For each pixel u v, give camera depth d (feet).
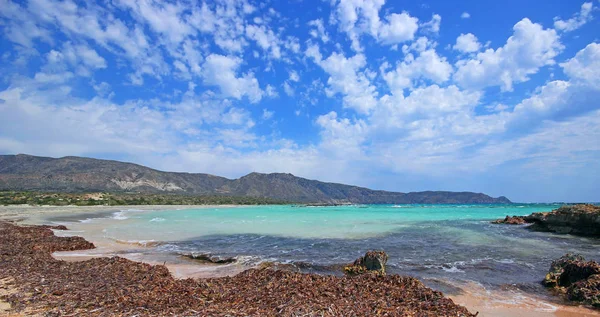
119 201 301.43
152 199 355.15
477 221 142.31
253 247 68.03
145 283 35.96
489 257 57.52
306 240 78.23
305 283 36.70
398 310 27.96
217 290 33.78
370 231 98.12
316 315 25.59
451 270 48.44
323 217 171.73
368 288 35.29
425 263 52.75
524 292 38.65
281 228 107.76
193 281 37.86
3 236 72.59
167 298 30.45
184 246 69.41
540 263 53.06
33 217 146.00
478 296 37.11
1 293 31.14
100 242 73.92
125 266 44.19
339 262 53.42
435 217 174.40
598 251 65.00
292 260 54.80
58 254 58.95
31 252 55.06
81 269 42.22
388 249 65.36
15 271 40.11
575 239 83.92
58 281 35.81
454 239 79.97
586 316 31.35
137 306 28.04
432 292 33.91
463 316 27.68
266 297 31.24
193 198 436.35
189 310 27.14
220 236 85.87
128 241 75.41
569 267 41.68
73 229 101.60
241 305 28.63
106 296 30.60
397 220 147.95
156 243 72.95
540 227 107.96
